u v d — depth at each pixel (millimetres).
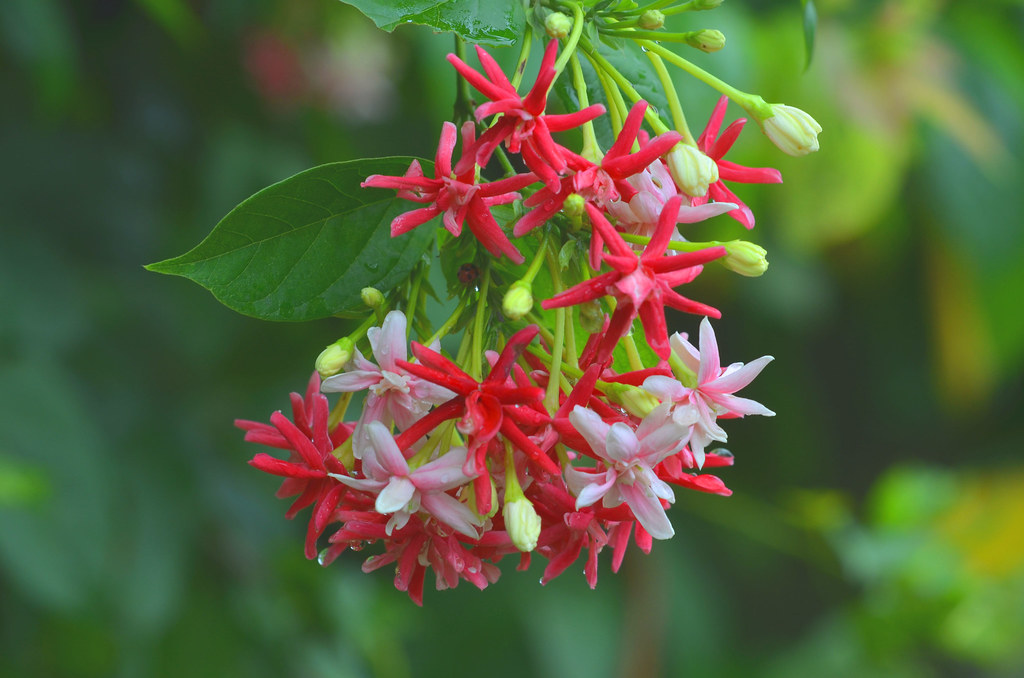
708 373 695
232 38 1373
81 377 1185
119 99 1354
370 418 693
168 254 1295
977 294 1550
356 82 1438
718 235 1268
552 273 703
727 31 896
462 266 714
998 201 1415
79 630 1150
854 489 2172
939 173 1415
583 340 735
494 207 715
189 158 1373
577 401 688
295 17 1397
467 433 683
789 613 2016
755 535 1235
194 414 1267
